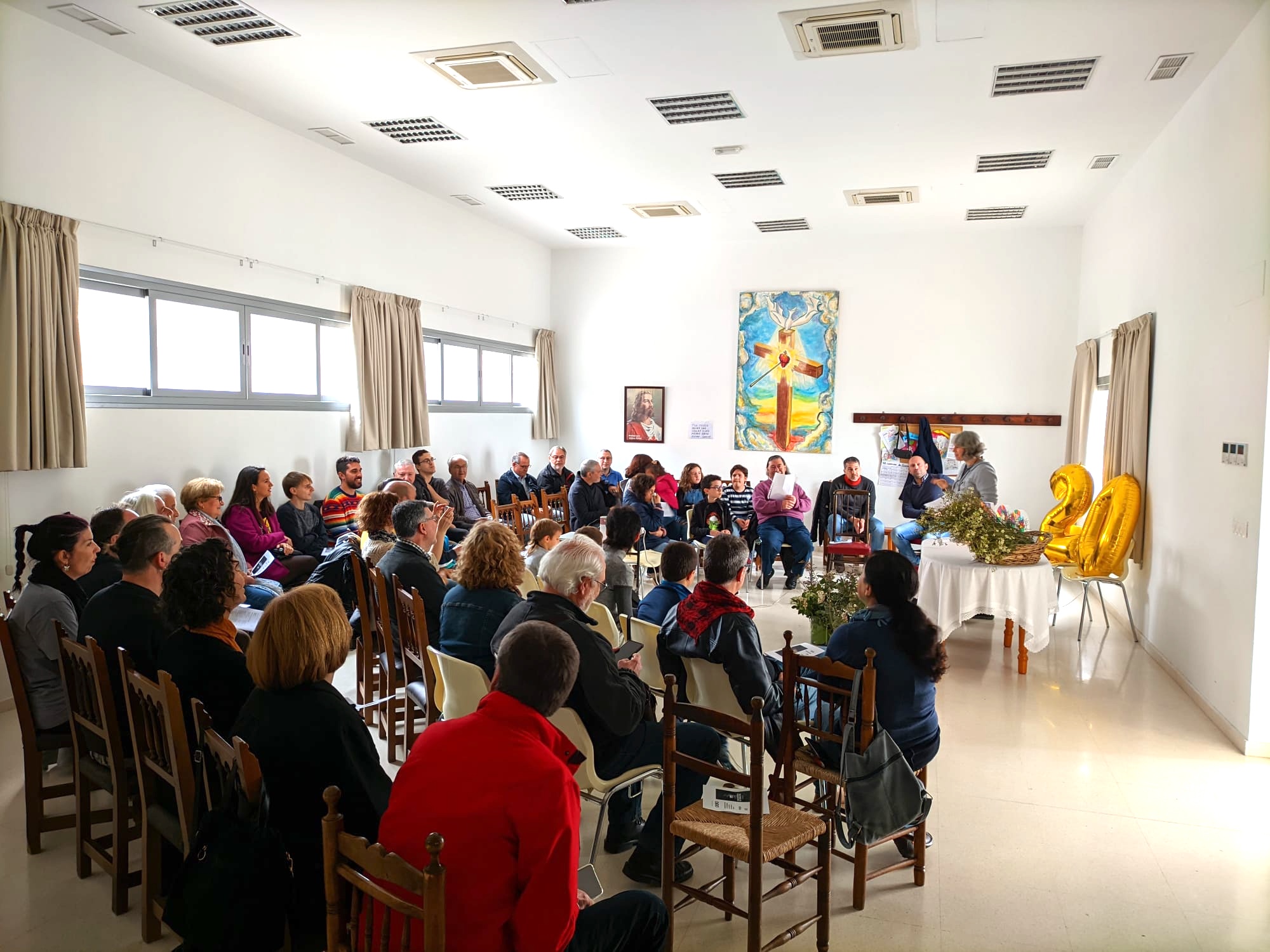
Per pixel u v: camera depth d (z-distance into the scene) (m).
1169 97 5.23
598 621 3.74
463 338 8.70
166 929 2.53
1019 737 4.25
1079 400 8.23
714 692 3.21
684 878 2.81
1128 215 6.87
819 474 9.88
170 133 5.16
